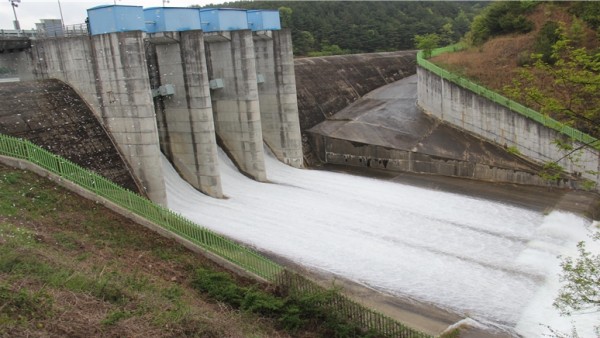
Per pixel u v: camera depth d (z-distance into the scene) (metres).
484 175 37.84
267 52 42.44
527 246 26.55
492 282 22.62
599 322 19.08
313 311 17.72
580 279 15.98
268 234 27.31
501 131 38.88
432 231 28.52
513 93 18.73
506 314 19.95
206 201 33.31
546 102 16.77
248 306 17.81
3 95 28.41
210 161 33.72
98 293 14.20
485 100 39.44
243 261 21.36
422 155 40.28
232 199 33.84
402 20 89.44
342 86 55.31
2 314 11.52
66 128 28.61
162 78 34.47
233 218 29.84
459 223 29.73
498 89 39.78
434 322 19.23
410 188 36.84
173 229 22.72
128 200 23.03
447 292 21.66
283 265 23.47
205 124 33.28
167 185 32.97
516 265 24.28
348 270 23.42
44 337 11.16
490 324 19.20
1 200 19.80
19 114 27.61
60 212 20.86
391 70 62.50
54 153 26.84
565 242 27.08
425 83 45.69
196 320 14.28
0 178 21.34
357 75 58.47
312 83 52.94
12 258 14.45
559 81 16.47
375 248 25.97
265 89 43.53
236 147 39.47
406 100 50.22
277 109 43.28
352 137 44.47
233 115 38.81
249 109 37.69
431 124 43.88
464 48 51.03
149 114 28.80
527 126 36.78
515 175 36.53
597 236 20.53
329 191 36.06
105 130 30.17
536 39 42.09
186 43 32.56
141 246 20.86
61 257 16.47
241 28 37.97
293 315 17.41
